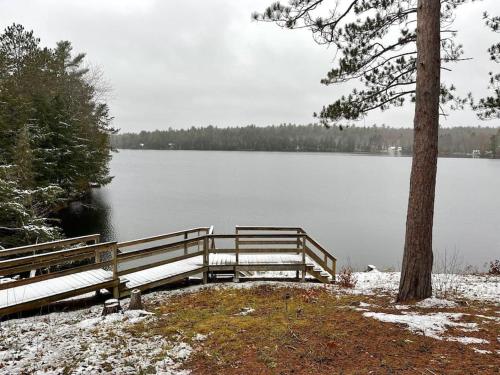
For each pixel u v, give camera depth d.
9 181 16.27
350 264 20.48
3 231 17.41
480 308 7.10
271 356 4.93
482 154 177.00
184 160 130.00
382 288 10.03
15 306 7.20
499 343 5.09
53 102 26.69
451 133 198.50
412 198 7.43
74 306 8.49
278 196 45.69
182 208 35.91
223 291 9.40
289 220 31.62
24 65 28.78
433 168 7.26
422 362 4.55
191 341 5.65
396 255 22.30
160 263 9.72
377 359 4.68
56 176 25.92
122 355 5.28
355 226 29.62
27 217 16.25
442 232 28.22
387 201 42.97
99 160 34.34
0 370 4.94
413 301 7.34
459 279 11.73
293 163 116.88
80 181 30.00
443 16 9.14
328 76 9.91
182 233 10.79
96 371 4.83
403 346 5.02
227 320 6.55
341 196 46.53
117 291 8.82
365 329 5.64
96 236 9.45
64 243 8.72
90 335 6.13
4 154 20.22
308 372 4.45
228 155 174.12
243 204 39.12
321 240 25.31
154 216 31.56
